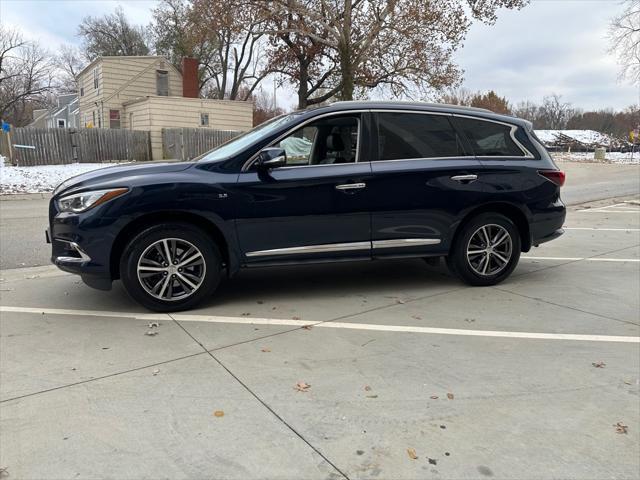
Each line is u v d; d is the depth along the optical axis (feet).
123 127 91.09
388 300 16.07
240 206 14.53
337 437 8.66
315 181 15.03
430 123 16.67
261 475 7.70
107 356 11.79
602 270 20.01
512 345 12.53
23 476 7.65
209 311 14.94
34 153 65.87
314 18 63.98
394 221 15.97
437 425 9.02
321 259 15.58
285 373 10.96
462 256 17.04
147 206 13.88
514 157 17.44
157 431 8.80
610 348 12.41
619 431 8.88
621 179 71.77
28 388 10.28
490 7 68.59
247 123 88.22
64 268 14.17
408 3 65.26
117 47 155.53
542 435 8.74
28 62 150.61
